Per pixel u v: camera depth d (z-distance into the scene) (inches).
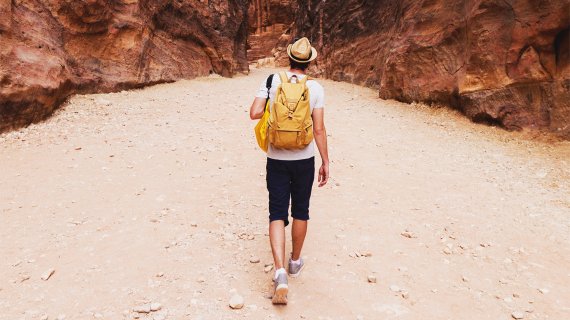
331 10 767.1
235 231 170.2
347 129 348.5
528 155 276.7
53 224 171.5
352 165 260.1
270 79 128.1
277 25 1451.8
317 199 208.1
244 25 810.8
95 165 240.4
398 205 202.4
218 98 454.0
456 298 131.5
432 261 152.9
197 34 629.3
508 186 226.2
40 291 127.5
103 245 155.9
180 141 290.7
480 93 348.2
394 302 128.0
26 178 217.6
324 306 124.4
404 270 145.6
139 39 475.2
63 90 351.3
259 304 123.9
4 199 192.5
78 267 140.8
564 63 294.4
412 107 431.2
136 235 163.8
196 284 132.5
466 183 231.9
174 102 417.4
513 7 320.8
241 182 225.5
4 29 298.0
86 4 403.5
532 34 306.7
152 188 212.1
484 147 298.4
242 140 301.0
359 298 129.0
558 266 151.2
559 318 122.7
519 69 317.4
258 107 127.0
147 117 350.3
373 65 611.8
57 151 259.4
